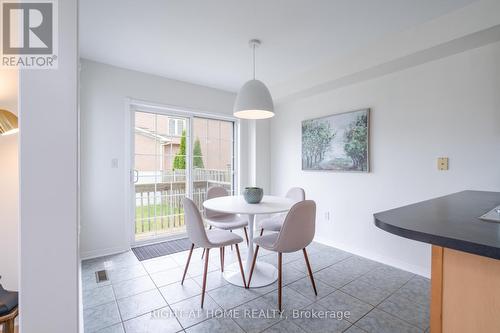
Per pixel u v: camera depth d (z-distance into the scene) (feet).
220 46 8.36
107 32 7.47
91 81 9.45
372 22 6.98
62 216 3.46
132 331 5.39
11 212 5.68
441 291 2.99
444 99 7.57
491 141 6.72
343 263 9.02
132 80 10.34
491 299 2.64
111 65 9.86
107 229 9.83
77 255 3.55
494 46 6.65
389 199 8.93
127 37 7.77
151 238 11.28
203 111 12.35
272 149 14.15
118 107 10.02
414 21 6.95
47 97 3.41
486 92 6.79
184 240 11.70
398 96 8.66
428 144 7.93
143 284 7.43
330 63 9.60
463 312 2.83
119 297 6.72
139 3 6.09
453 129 7.40
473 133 7.02
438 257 3.00
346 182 10.33
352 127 9.97
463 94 7.20
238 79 11.52
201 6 6.23
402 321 5.71
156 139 11.43
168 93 11.26
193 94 12.02
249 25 7.12
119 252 10.05
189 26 7.16
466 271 2.81
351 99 10.11
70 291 3.48
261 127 13.92
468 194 5.83
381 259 9.12
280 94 12.03
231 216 9.98
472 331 2.76
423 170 8.06
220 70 10.44
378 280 7.71
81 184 9.29
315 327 5.51
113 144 9.93
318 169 11.35
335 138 10.62
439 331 2.99
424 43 7.00
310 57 9.21
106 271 8.30
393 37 7.68
